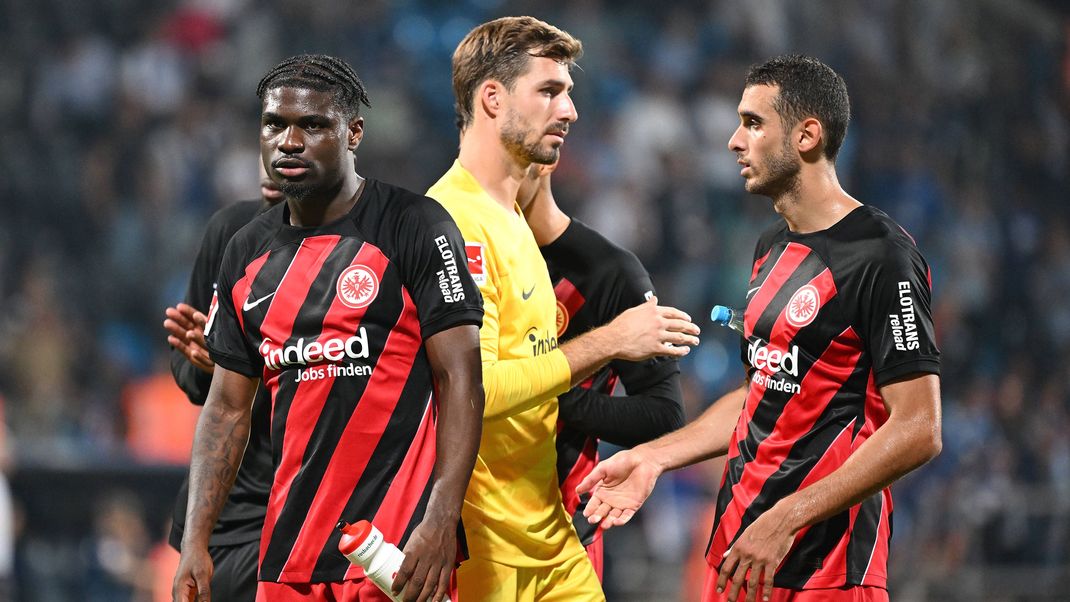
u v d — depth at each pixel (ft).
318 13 181.16
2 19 172.76
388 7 183.93
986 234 175.32
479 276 43.45
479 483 45.34
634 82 181.27
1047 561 119.75
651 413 50.42
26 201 163.53
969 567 118.62
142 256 159.84
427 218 39.22
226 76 176.24
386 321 38.58
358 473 38.32
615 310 51.31
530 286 45.73
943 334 160.25
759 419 43.91
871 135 181.78
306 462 38.63
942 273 169.07
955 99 187.21
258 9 180.34
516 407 42.86
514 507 46.03
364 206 39.60
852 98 184.55
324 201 39.37
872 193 177.58
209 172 167.84
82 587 98.99
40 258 157.38
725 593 44.52
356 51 180.14
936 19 190.70
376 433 38.34
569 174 170.40
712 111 182.09
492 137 45.98
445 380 38.50
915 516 130.41
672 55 184.85
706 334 157.58
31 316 146.20
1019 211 179.22
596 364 44.62
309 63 39.27
